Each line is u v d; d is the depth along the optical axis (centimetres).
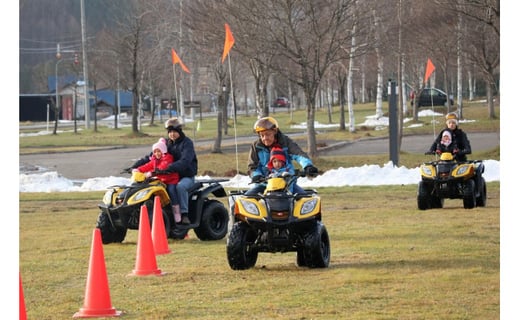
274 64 4684
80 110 14325
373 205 2677
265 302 1173
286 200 1425
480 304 1133
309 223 1448
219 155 5156
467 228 1984
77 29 17012
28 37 17512
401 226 2055
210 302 1187
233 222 1484
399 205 2659
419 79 8069
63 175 4753
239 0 4262
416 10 5697
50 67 16825
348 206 2656
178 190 1866
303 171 1448
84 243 1928
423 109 9619
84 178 4584
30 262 1631
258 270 1467
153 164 1909
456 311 1091
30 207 2938
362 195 3044
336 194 3105
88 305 1128
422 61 8025
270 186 1443
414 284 1284
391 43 4644
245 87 12269
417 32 5853
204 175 4378
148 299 1225
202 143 6794
